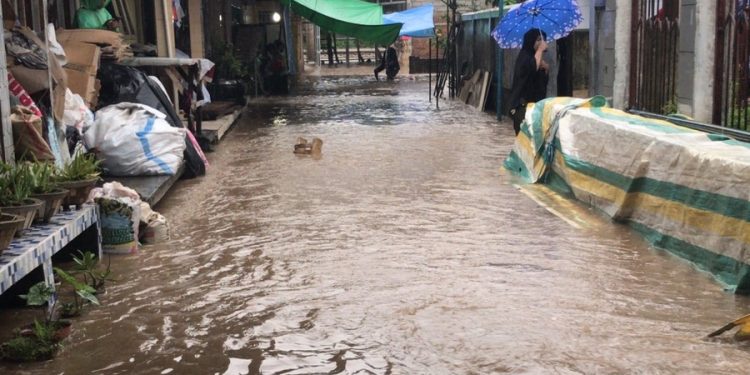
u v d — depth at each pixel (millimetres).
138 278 6387
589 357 4758
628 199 7738
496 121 17375
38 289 5469
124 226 6984
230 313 5594
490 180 10406
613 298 5781
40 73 7828
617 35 10453
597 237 7492
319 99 24031
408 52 40625
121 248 7012
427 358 4793
